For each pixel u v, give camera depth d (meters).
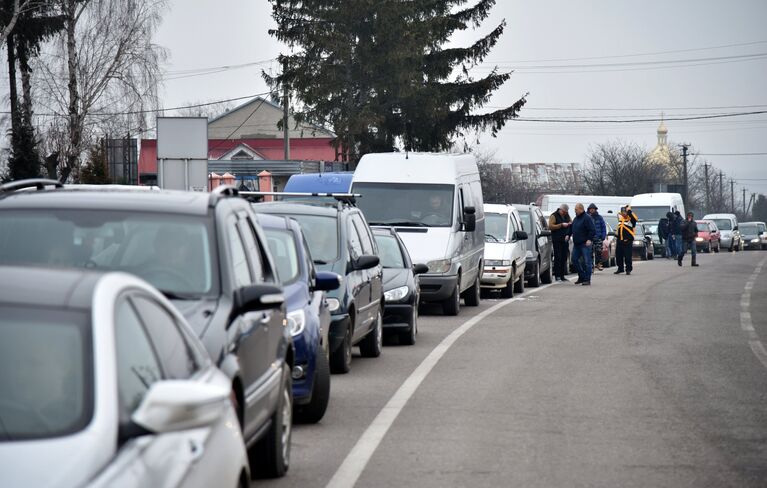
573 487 16.44
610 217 116.19
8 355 8.79
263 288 14.20
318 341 21.52
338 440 20.08
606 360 31.67
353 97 118.31
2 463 7.59
